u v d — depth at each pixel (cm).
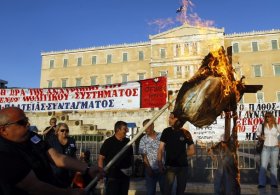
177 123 491
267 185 865
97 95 1090
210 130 1209
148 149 703
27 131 282
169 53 6019
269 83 5581
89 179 350
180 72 5862
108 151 581
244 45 5784
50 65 7269
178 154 627
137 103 1023
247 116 1245
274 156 812
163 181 691
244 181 946
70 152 603
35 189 258
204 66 449
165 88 991
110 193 574
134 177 1130
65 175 496
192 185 862
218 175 516
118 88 1054
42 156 297
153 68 6106
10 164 251
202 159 1094
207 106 434
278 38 5681
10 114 273
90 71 6900
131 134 1262
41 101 1155
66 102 1127
